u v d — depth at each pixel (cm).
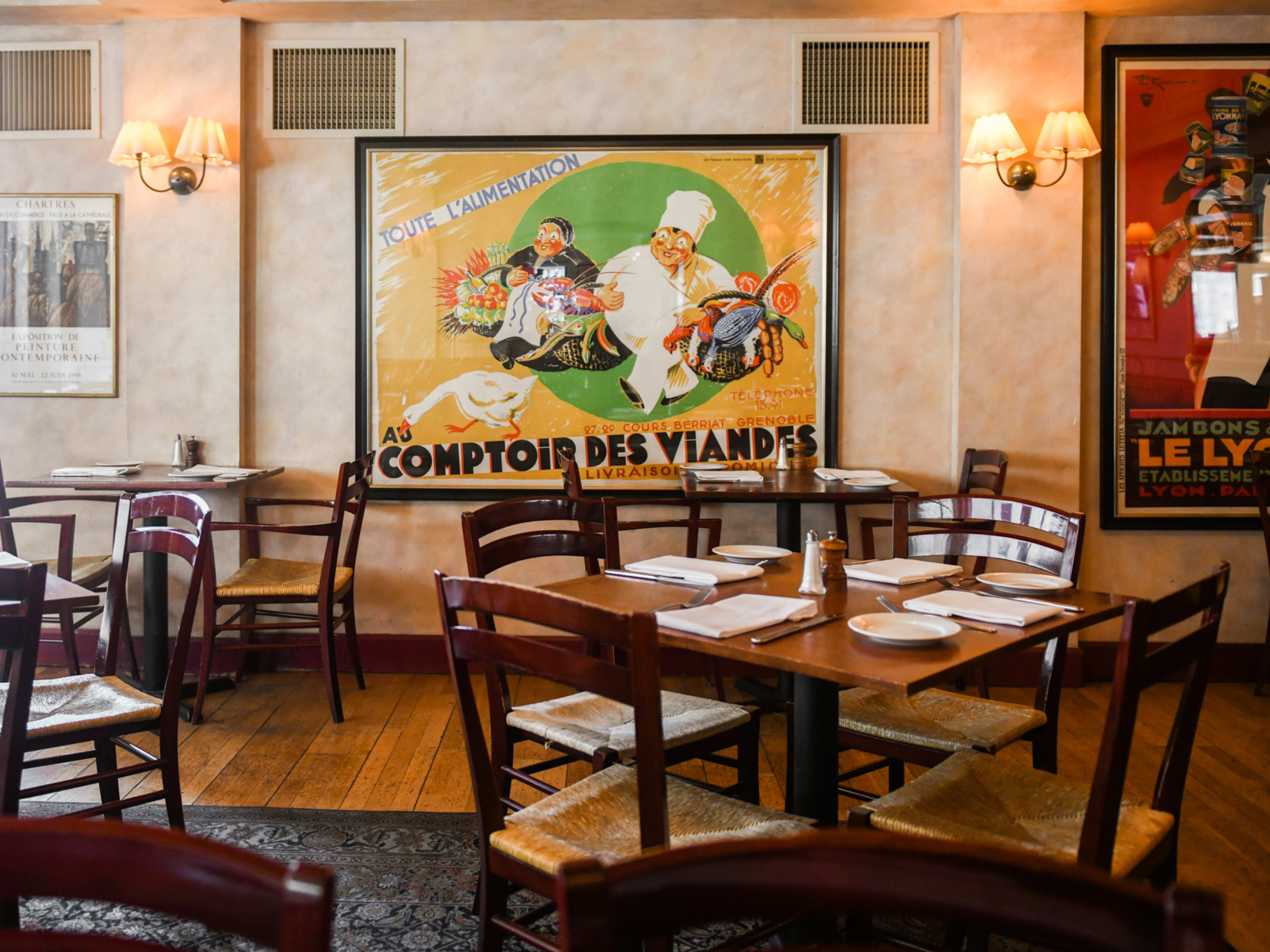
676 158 415
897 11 402
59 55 425
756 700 374
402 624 427
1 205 426
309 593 351
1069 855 148
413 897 223
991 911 62
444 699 381
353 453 425
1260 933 207
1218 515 412
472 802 278
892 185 414
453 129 418
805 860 66
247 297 422
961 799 171
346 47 416
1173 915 53
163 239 415
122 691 227
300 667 423
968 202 404
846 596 195
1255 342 409
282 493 426
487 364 421
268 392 424
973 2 391
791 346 418
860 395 419
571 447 424
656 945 149
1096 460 417
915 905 64
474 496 423
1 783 181
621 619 131
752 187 414
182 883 64
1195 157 409
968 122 403
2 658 409
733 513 424
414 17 410
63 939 64
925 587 204
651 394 421
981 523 394
